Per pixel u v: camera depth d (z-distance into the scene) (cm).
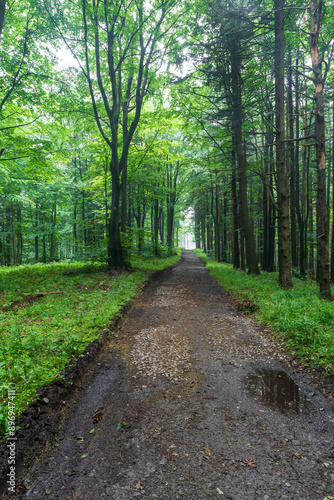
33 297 764
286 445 281
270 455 267
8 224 2233
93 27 1054
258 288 1007
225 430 304
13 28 1033
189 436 294
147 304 862
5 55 1027
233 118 1223
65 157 1339
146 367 452
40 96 1115
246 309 773
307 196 1625
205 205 3219
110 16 1088
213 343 555
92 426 310
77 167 2155
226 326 661
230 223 2580
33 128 1338
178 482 238
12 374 348
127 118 1538
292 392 380
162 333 607
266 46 970
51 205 2338
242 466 254
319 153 758
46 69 1155
